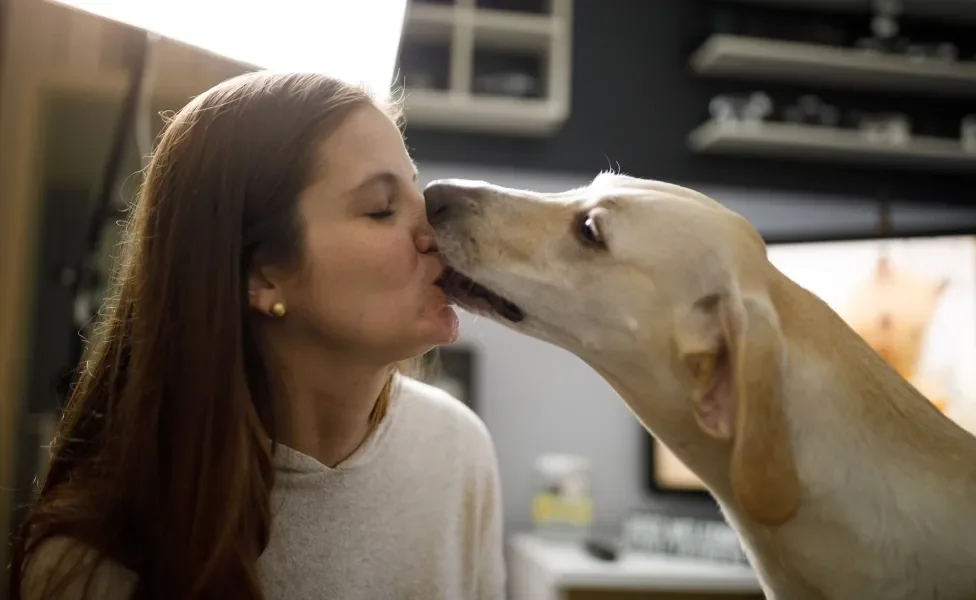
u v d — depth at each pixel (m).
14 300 1.57
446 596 0.96
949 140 2.81
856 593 0.80
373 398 0.90
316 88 0.83
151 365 0.80
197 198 0.80
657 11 2.75
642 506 2.58
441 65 2.57
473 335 2.56
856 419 0.81
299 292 0.81
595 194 0.99
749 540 0.89
